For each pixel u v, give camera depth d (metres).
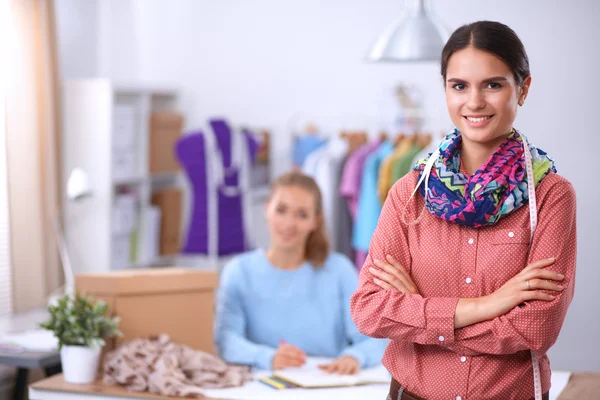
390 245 2.01
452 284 1.94
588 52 5.59
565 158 5.67
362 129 6.02
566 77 5.64
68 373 2.91
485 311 1.86
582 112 5.62
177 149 5.45
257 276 3.40
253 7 6.26
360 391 2.86
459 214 1.86
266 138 6.07
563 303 1.86
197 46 6.38
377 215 5.09
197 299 3.23
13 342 3.37
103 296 3.10
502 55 1.84
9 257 4.89
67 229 5.40
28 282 4.94
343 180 5.23
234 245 5.50
